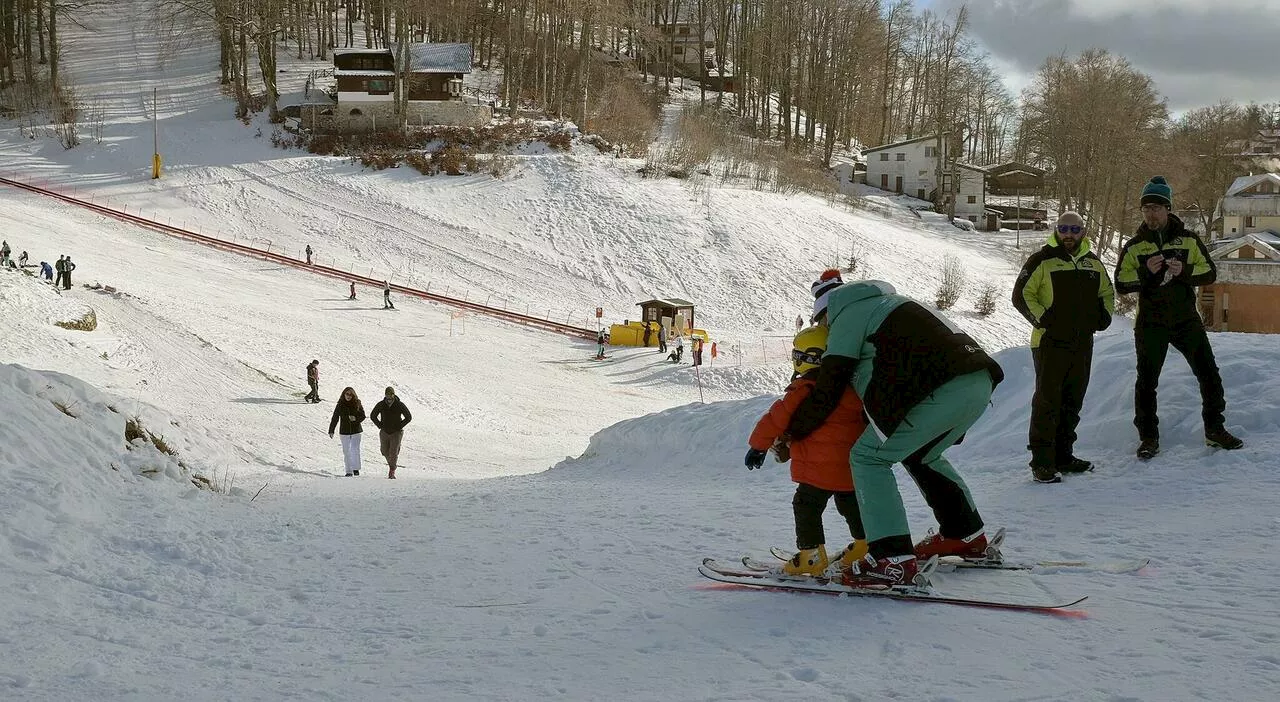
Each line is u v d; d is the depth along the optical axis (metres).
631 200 67.69
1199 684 3.31
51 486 6.70
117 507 7.15
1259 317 35.69
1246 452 6.79
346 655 4.24
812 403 4.79
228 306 41.62
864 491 4.73
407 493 11.24
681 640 4.20
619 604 4.93
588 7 85.81
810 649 3.95
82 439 8.03
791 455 5.15
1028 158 116.44
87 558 5.80
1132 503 6.27
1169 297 7.07
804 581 4.96
